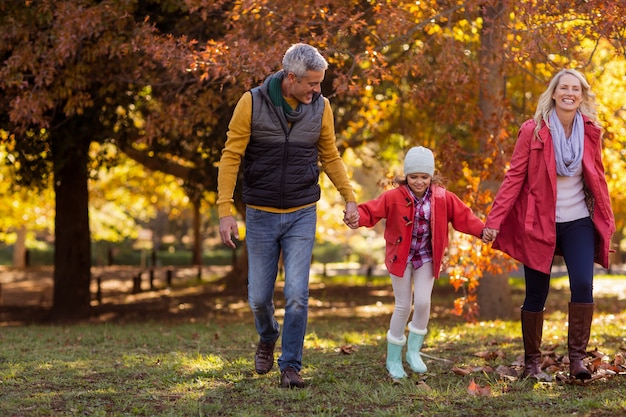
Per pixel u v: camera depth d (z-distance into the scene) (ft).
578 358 16.49
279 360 16.81
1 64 39.50
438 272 17.85
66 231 51.88
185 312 54.54
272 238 16.56
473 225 17.78
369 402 15.35
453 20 32.91
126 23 34.58
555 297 60.95
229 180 16.51
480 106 37.70
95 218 112.16
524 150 17.10
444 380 17.63
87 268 52.54
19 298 75.66
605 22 25.53
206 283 86.48
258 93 16.17
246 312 53.72
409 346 18.56
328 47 30.40
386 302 61.77
